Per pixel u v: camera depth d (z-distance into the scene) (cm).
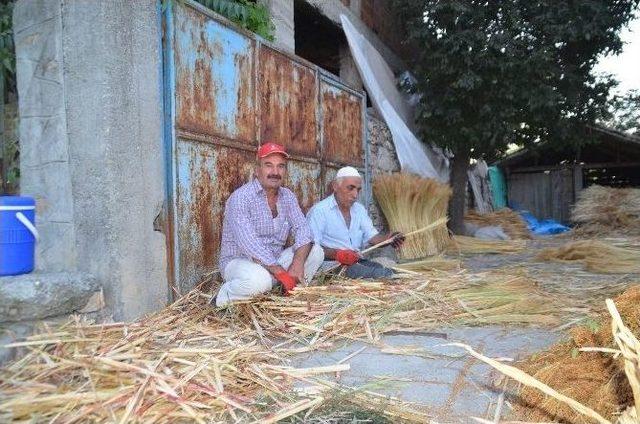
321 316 277
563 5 646
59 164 264
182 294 305
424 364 223
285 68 432
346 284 334
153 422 165
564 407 167
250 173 380
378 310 294
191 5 312
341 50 678
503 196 1308
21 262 235
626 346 150
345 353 239
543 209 1267
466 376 209
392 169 715
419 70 732
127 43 264
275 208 323
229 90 354
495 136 696
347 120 564
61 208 265
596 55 708
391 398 187
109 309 256
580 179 1220
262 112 397
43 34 264
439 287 332
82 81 256
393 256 523
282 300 291
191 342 239
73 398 172
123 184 261
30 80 270
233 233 304
